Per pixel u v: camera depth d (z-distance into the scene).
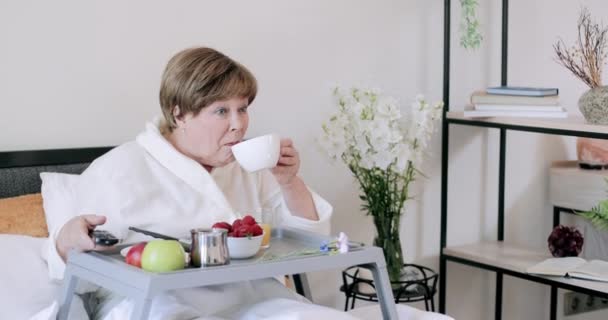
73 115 2.28
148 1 2.38
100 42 2.30
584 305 3.58
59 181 2.00
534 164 3.44
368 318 1.87
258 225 1.74
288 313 1.63
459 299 3.28
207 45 2.50
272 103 2.66
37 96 2.22
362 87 2.53
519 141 3.38
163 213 1.90
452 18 3.10
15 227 1.93
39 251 1.82
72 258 1.66
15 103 2.19
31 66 2.20
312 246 1.85
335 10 2.78
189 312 1.72
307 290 2.21
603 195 3.10
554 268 2.61
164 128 2.01
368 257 1.71
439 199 3.14
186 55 1.93
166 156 1.94
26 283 1.75
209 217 1.94
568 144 3.55
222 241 1.58
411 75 3.00
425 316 1.79
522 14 3.31
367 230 2.94
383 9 2.90
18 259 1.78
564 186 3.24
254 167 1.83
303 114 2.73
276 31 2.64
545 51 3.41
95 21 2.29
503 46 3.10
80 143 2.29
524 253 2.91
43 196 1.99
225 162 1.98
